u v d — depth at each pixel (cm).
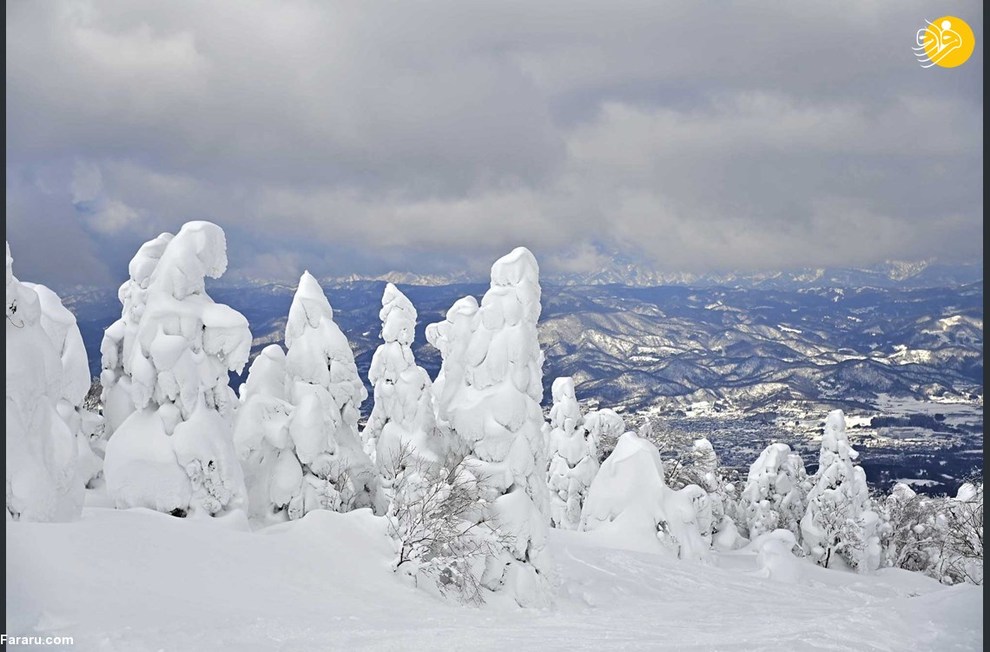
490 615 2081
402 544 2578
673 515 4453
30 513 2095
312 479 3170
